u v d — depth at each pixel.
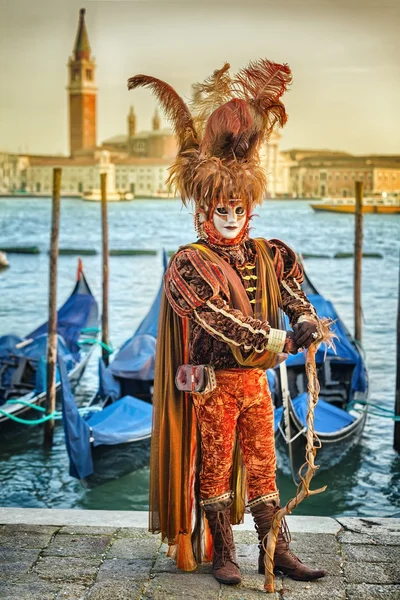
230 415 2.95
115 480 8.17
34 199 103.62
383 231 56.31
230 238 2.93
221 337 2.82
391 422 10.20
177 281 2.86
